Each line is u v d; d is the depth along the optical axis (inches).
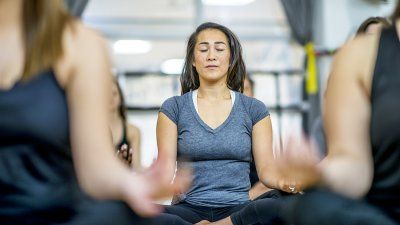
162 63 218.7
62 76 35.4
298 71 212.1
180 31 223.0
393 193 36.5
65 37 35.7
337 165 37.4
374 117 36.7
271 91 212.4
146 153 164.6
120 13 221.9
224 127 84.2
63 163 35.3
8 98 33.6
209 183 82.0
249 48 218.8
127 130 108.0
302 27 206.2
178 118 86.0
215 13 222.1
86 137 36.1
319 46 208.4
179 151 84.6
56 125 34.4
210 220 79.2
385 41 37.3
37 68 34.4
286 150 36.5
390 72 36.5
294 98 211.8
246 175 84.3
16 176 33.8
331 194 35.8
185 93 91.0
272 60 217.0
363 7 208.8
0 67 34.5
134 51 220.2
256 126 86.0
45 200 33.9
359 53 37.9
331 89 39.0
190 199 81.4
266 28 220.2
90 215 33.6
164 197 36.4
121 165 36.7
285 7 207.3
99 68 36.4
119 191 35.9
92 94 36.0
